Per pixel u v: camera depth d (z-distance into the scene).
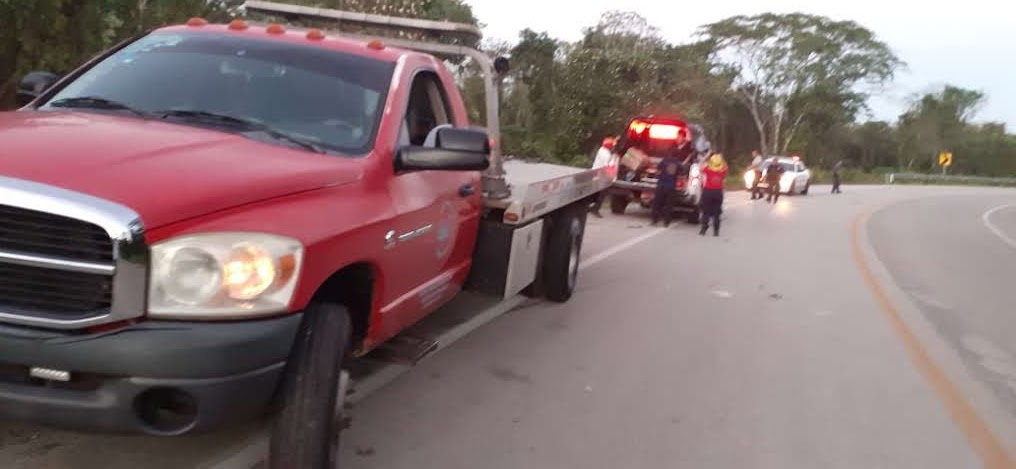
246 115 4.81
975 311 11.56
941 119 90.69
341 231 4.02
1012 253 20.70
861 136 89.44
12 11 9.16
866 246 19.03
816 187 53.12
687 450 5.57
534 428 5.72
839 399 6.89
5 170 3.41
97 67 5.27
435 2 22.14
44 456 4.55
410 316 5.40
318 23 7.34
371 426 5.48
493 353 7.34
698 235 18.03
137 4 10.88
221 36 5.44
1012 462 5.77
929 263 16.80
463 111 6.31
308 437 3.84
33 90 5.29
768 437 5.92
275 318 3.63
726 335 8.79
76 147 3.76
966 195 55.72
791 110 67.88
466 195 6.04
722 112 58.97
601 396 6.50
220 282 3.48
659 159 21.23
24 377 3.46
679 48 43.12
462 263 6.35
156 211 3.41
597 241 15.41
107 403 3.41
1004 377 8.04
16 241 3.35
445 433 5.49
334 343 3.96
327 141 4.73
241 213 3.66
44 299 3.38
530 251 7.64
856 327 9.69
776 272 13.50
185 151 4.00
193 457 4.72
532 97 34.06
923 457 5.75
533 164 11.17
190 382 3.43
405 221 4.78
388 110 5.02
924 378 7.67
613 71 35.59
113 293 3.33
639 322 9.02
